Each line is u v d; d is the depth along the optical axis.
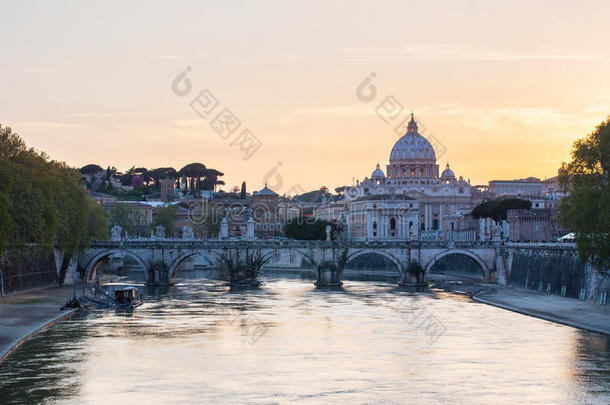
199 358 111.75
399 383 98.31
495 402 90.44
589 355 113.19
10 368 104.88
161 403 89.69
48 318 144.88
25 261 186.25
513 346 120.12
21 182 168.12
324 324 142.75
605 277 161.50
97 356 112.50
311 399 91.38
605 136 142.38
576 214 142.12
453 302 180.62
